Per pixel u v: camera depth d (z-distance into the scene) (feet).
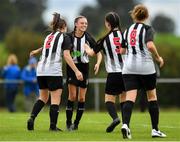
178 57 232.32
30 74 180.55
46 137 91.35
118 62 98.73
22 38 309.42
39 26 561.43
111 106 99.25
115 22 98.99
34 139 88.94
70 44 98.58
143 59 89.86
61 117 134.00
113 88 99.25
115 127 106.52
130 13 92.12
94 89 200.34
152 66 90.38
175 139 89.20
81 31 102.89
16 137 91.50
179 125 114.01
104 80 183.52
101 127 109.60
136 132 100.37
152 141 86.28
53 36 99.09
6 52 322.55
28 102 181.68
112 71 98.99
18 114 149.48
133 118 130.41
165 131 101.96
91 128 107.45
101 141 86.02
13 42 311.06
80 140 87.51
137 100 190.80
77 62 102.94
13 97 182.70
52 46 98.43
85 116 139.54
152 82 90.94
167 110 202.49
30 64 180.45
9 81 182.29
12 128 105.91
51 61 98.48
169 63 230.27
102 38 99.04
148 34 89.20
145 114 144.97
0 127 107.76
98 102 183.01
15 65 184.03
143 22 91.09
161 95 206.69
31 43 305.12
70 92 103.91
